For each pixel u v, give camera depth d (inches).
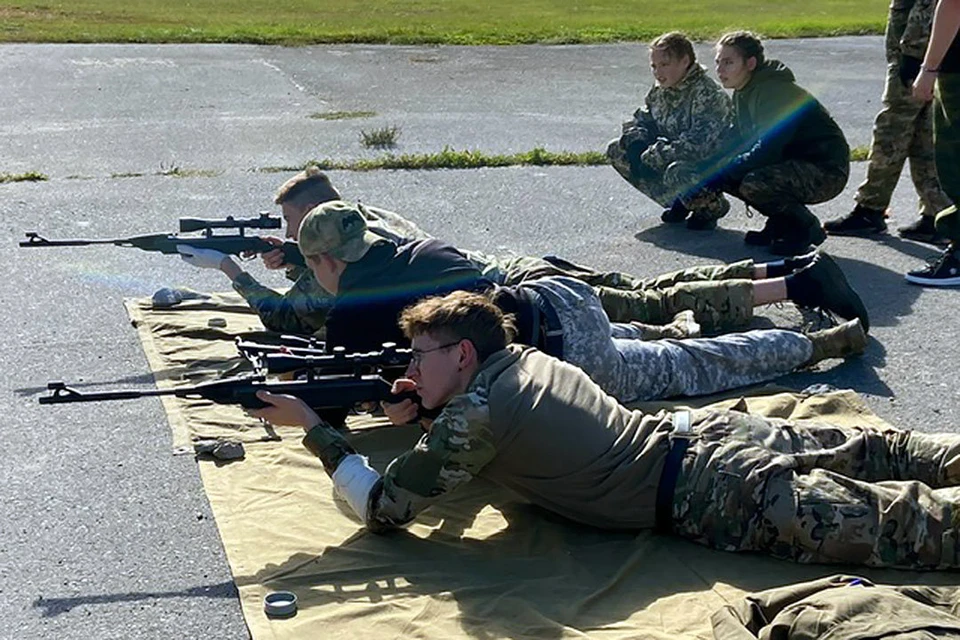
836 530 157.8
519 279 218.1
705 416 172.2
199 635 150.9
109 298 273.0
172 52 646.5
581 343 198.8
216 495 181.3
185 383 221.6
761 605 140.7
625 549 165.8
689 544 166.7
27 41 665.0
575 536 169.9
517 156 419.2
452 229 337.7
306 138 449.7
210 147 432.1
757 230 341.4
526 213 355.6
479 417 161.0
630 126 350.6
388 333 192.4
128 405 216.1
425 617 149.6
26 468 193.9
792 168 312.5
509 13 900.0
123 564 166.9
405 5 950.4
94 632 151.5
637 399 209.6
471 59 655.1
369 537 169.6
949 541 157.2
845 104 547.2
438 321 166.2
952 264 289.7
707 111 331.3
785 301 244.1
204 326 248.5
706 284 237.9
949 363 241.0
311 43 692.7
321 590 155.8
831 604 131.6
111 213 345.1
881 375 234.2
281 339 213.2
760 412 207.6
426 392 167.6
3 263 296.8
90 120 476.7
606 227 343.9
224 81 568.1
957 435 172.9
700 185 332.8
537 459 164.7
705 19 855.7
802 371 234.4
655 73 337.4
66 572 165.0
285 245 234.4
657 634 146.0
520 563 162.6
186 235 239.6
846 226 339.3
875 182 334.3
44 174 389.4
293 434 202.1
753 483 161.2
